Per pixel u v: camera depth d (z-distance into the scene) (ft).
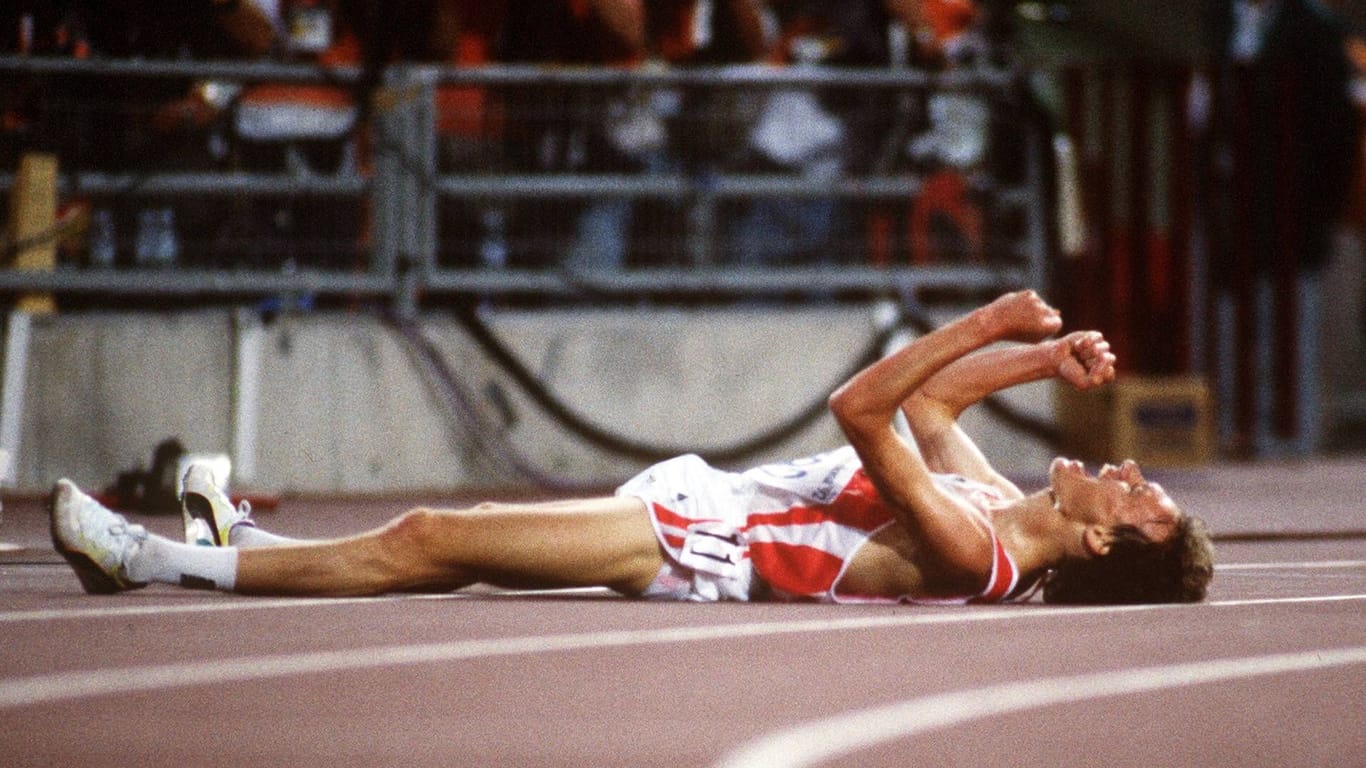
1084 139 167.73
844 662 48.93
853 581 61.67
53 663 46.93
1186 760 37.83
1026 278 139.54
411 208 128.88
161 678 44.88
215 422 126.11
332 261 127.95
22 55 121.08
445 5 129.08
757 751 37.50
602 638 52.54
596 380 134.10
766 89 133.39
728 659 49.16
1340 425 198.49
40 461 123.24
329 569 60.23
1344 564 82.58
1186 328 168.96
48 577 69.41
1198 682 46.75
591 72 130.21
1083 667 48.70
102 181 122.62
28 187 120.88
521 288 131.23
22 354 122.42
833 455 63.41
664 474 62.39
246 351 126.11
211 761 36.32
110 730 38.83
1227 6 178.40
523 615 57.52
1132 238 168.35
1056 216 139.54
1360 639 54.80
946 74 137.28
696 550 61.31
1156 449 148.56
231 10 124.36
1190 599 62.90
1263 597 66.64
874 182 136.15
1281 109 173.17
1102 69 167.84
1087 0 174.40
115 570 60.03
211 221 125.18
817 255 136.15
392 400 129.59
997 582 60.95
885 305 138.00
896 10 138.21
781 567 61.82
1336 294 198.49
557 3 130.52
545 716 41.22
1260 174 173.58
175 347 125.80
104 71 121.49
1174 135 168.14
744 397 136.36
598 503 61.67
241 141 124.98
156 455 102.01
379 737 38.78
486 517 60.44
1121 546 61.98
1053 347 62.34
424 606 59.67
